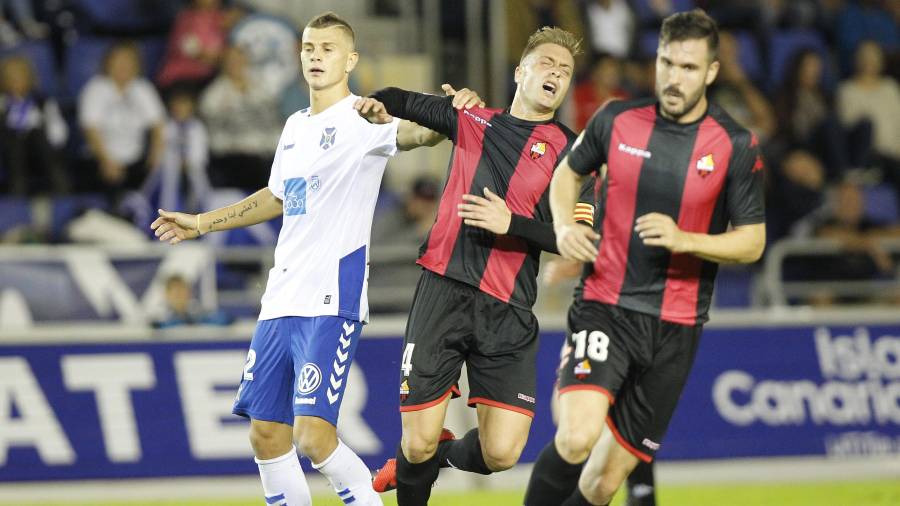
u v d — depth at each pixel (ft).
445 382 61.98
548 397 105.70
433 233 62.80
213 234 129.39
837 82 158.40
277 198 64.95
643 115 55.83
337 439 61.67
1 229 128.88
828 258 134.00
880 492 98.73
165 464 100.07
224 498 98.73
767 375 110.11
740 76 149.28
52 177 131.95
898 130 153.07
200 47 138.00
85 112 132.77
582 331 56.75
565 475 57.00
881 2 161.99
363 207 62.03
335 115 62.54
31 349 100.27
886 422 111.45
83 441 99.30
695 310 56.75
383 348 104.83
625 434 58.08
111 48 134.00
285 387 62.03
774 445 108.47
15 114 131.23
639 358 56.54
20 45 139.64
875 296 132.67
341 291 61.00
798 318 112.37
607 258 56.80
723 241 53.26
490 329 61.82
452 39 153.99
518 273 61.93
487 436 62.34
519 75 62.90
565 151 61.72
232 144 135.64
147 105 133.69
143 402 100.99
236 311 122.21
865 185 147.74
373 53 151.84
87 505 95.71
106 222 127.44
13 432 98.53
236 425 101.86
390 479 67.77
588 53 146.10
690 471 106.11
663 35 53.26
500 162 61.77
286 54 138.31
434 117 62.08
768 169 142.31
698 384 108.47
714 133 54.90
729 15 158.51
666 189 55.21
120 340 101.81
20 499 97.04
